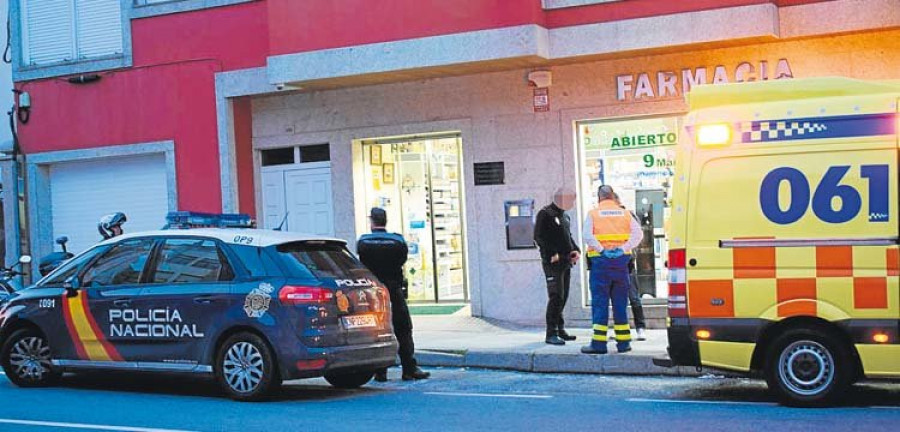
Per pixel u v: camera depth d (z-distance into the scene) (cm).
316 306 1044
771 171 968
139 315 1105
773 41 1403
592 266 1246
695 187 994
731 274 976
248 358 1052
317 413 986
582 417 937
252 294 1050
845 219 944
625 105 1491
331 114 1678
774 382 969
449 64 1476
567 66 1524
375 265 1196
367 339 1092
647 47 1411
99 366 1130
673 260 998
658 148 1508
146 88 1764
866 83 959
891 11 1326
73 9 1825
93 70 1798
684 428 872
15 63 1864
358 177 1677
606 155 1532
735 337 972
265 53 1675
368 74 1534
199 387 1176
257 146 1738
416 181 1698
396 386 1176
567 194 1326
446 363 1316
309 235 1116
